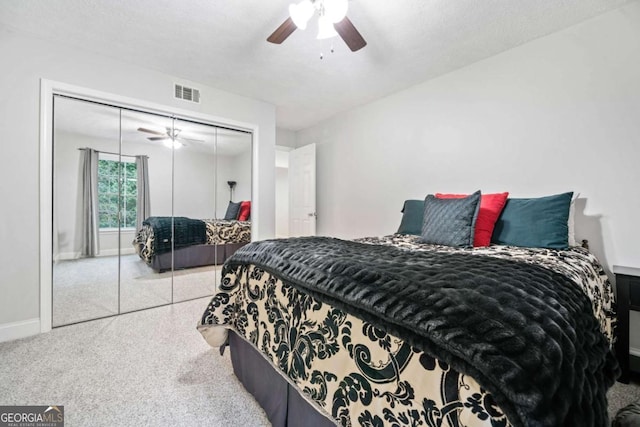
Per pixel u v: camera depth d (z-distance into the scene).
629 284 1.52
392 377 0.74
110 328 2.19
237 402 1.36
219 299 1.59
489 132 2.40
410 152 3.02
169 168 2.86
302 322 1.07
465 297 0.70
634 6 1.76
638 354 1.76
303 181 4.29
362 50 2.30
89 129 2.38
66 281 2.27
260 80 2.85
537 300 0.71
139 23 1.97
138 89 2.55
